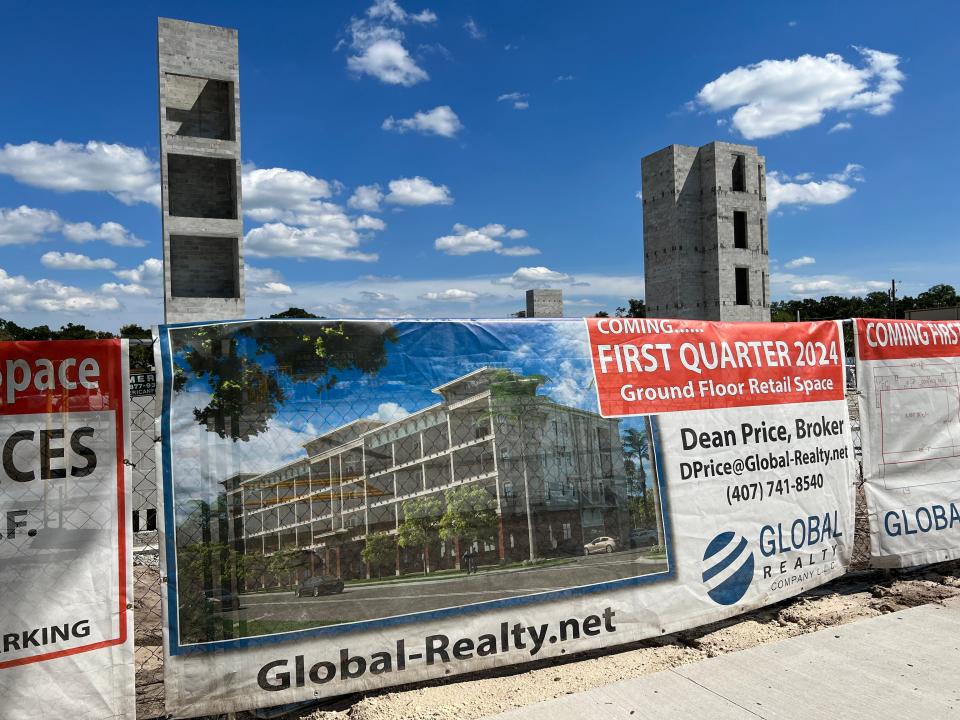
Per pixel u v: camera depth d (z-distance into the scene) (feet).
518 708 12.06
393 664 12.53
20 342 10.68
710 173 152.05
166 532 11.16
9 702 10.19
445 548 13.06
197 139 85.66
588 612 14.19
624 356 15.23
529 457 13.98
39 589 10.49
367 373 12.76
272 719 11.90
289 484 11.97
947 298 356.18
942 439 19.79
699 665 13.67
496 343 13.97
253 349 11.96
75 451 10.87
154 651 15.11
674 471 15.43
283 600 11.76
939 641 14.56
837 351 18.22
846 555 17.98
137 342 11.42
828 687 12.62
